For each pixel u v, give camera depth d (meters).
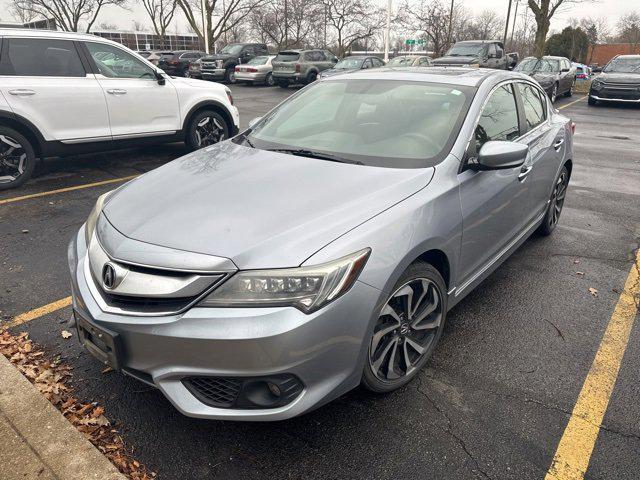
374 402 2.70
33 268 4.16
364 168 2.90
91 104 6.56
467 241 3.03
